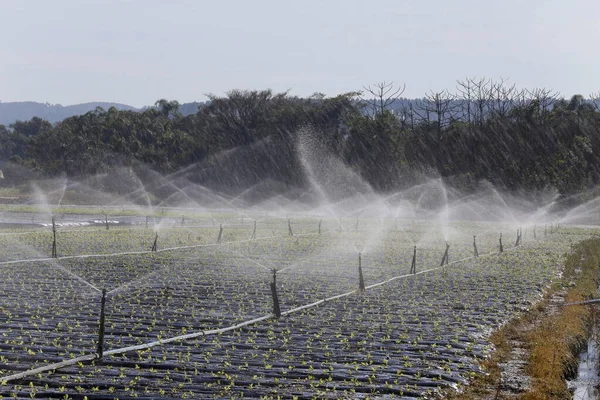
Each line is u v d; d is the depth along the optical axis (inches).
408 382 1195.9
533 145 6860.2
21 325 1497.3
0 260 2546.8
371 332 1525.6
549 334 1603.1
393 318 1679.4
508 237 4128.9
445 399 1133.1
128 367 1234.0
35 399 1053.2
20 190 7194.9
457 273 2477.9
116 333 1462.8
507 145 6875.0
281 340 1439.5
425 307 1825.8
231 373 1210.6
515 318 1753.2
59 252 2832.2
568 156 6540.4
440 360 1337.4
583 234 4389.8
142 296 1895.9
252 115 7800.2
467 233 4365.2
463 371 1279.5
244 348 1378.0
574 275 2566.4
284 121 7529.5
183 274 2309.3
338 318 1665.8
